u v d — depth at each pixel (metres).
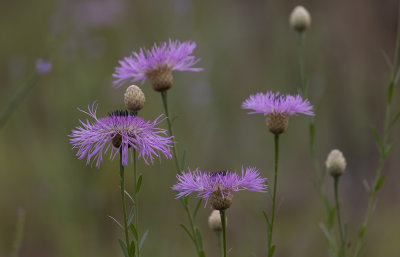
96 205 1.08
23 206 1.17
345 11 1.37
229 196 0.71
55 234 1.09
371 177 1.23
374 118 1.29
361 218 1.17
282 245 1.08
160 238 1.04
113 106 1.24
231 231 1.11
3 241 1.13
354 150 1.26
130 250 0.71
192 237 0.75
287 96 0.74
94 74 1.31
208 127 1.20
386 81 1.33
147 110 1.24
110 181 1.14
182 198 0.76
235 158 1.23
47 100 1.37
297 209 1.20
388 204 1.20
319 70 1.35
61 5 1.32
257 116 1.33
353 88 1.31
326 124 1.30
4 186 1.22
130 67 0.77
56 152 1.15
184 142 1.17
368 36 1.35
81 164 1.13
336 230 1.08
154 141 0.71
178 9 1.34
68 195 1.08
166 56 0.76
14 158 1.32
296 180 1.27
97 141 0.71
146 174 1.08
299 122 1.31
